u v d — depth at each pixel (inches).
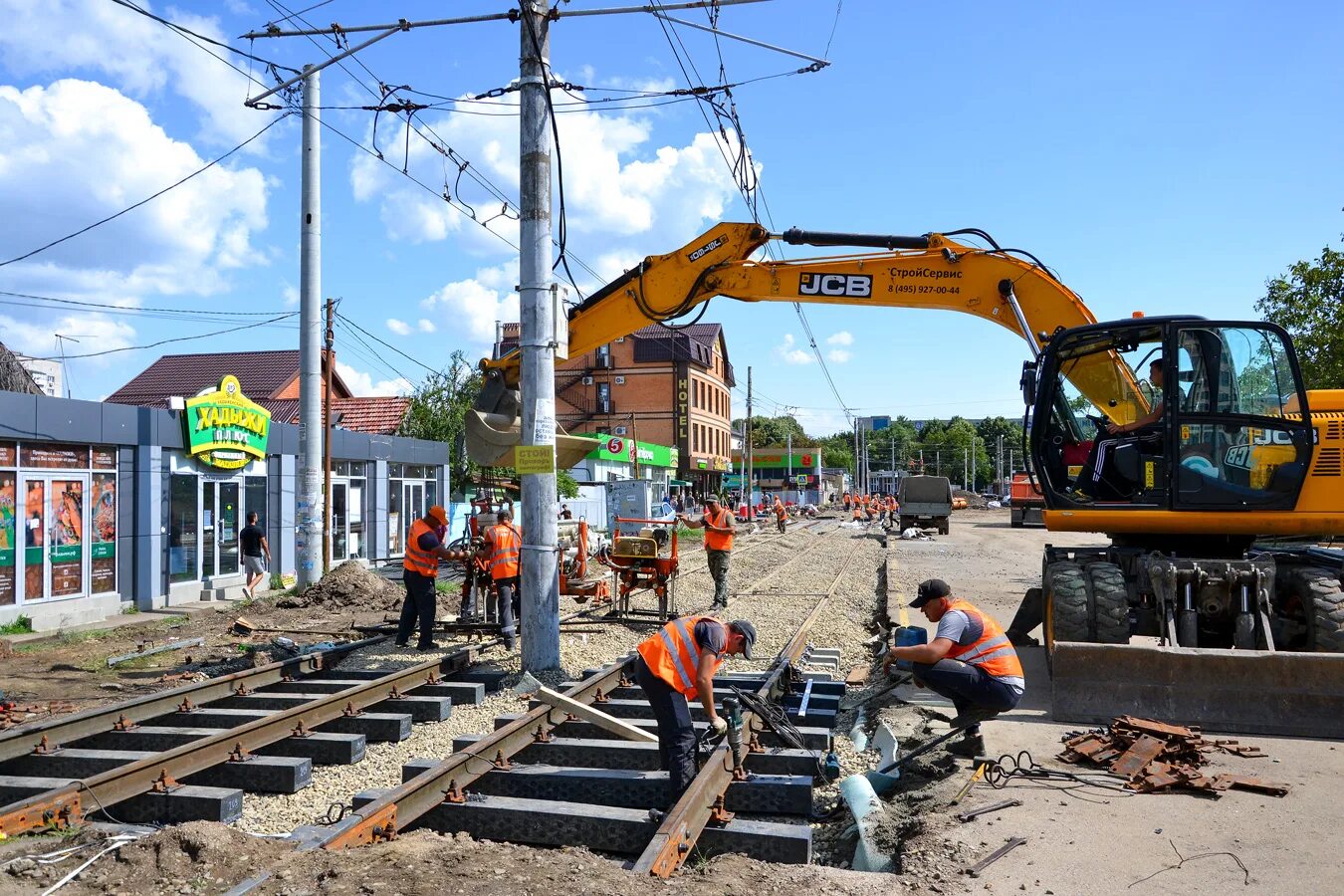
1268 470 337.7
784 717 290.4
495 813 218.5
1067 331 363.6
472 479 541.3
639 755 274.4
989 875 181.0
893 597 645.9
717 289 422.9
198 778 264.5
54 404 609.9
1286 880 177.6
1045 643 391.2
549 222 418.0
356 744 291.7
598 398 2325.3
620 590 576.7
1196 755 247.6
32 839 202.1
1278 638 339.6
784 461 3794.3
